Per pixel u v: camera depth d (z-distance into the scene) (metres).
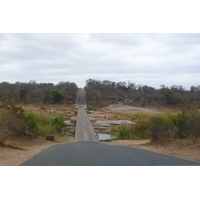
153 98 126.62
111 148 18.08
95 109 96.44
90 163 10.20
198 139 17.91
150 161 10.97
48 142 25.70
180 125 21.38
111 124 56.88
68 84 149.25
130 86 155.25
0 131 19.94
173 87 147.62
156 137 22.91
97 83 163.38
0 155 12.48
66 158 11.69
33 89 125.38
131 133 37.59
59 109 90.06
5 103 22.67
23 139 22.20
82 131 44.28
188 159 11.88
